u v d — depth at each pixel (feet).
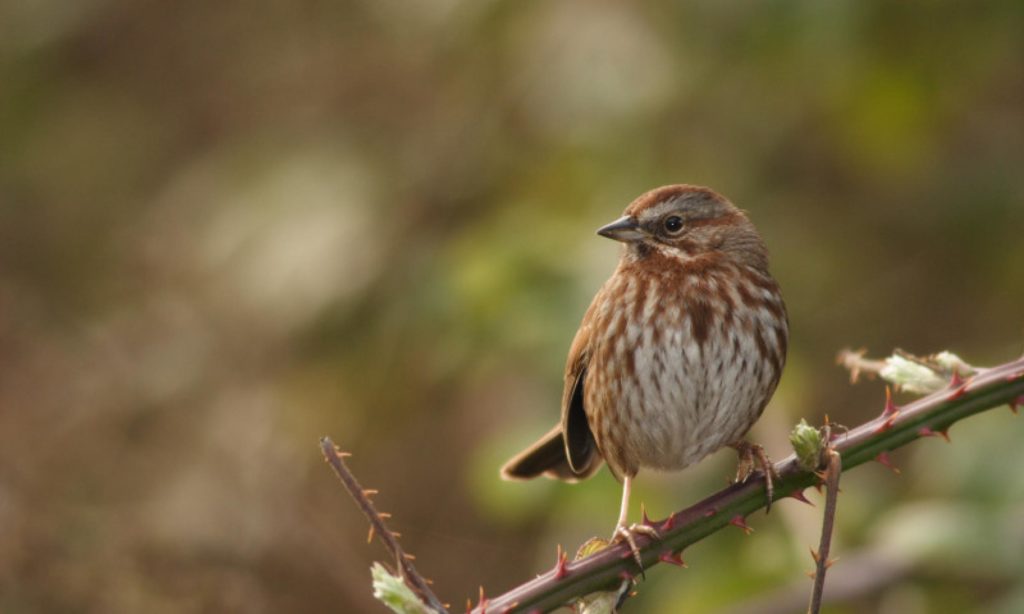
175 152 47.70
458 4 40.42
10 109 47.39
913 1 35.96
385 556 43.19
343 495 43.11
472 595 43.47
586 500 32.65
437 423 43.50
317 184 41.55
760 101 37.65
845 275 40.01
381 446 43.47
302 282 39.96
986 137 40.19
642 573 19.13
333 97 43.83
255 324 41.45
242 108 46.57
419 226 40.55
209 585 35.96
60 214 47.60
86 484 37.52
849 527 32.40
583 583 18.83
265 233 41.16
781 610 31.22
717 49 36.99
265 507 38.75
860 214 40.47
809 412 38.01
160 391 41.04
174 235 44.29
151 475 39.14
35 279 46.78
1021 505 30.71
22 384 39.65
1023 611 29.27
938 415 19.07
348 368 41.34
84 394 39.86
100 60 48.37
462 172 40.68
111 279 46.14
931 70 36.83
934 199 40.09
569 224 36.68
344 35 44.88
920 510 30.99
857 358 20.26
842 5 34.81
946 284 40.65
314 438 42.52
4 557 34.17
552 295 34.50
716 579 32.55
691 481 32.73
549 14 39.68
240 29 47.34
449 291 36.70
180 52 47.85
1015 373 19.10
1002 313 40.37
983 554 29.99
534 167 39.83
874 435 19.16
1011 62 39.40
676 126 37.93
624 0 38.88
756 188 38.52
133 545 35.63
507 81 40.73
